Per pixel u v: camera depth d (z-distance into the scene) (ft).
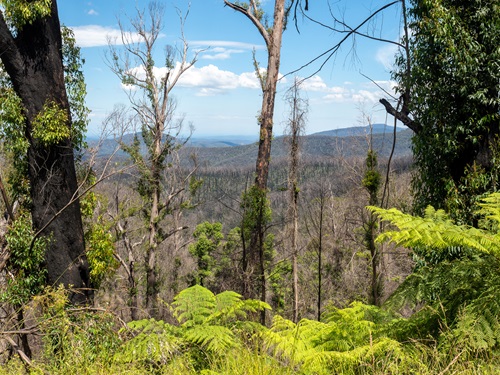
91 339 20.84
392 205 71.82
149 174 100.17
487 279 11.11
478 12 37.35
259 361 10.53
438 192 41.19
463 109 38.50
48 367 16.60
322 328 13.53
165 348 14.30
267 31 69.10
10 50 56.18
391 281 71.26
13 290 53.67
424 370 9.39
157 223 108.17
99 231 69.15
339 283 86.89
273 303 94.68
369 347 10.43
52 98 58.65
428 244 10.68
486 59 37.76
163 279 123.65
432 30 37.86
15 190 61.00
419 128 41.14
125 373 14.05
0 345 31.30
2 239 57.11
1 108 55.77
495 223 12.85
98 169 70.49
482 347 9.29
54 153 59.47
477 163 38.65
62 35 63.72
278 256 97.09
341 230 89.76
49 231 59.11
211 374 11.43
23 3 53.36
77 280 60.29
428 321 11.53
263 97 67.67
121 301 78.54
